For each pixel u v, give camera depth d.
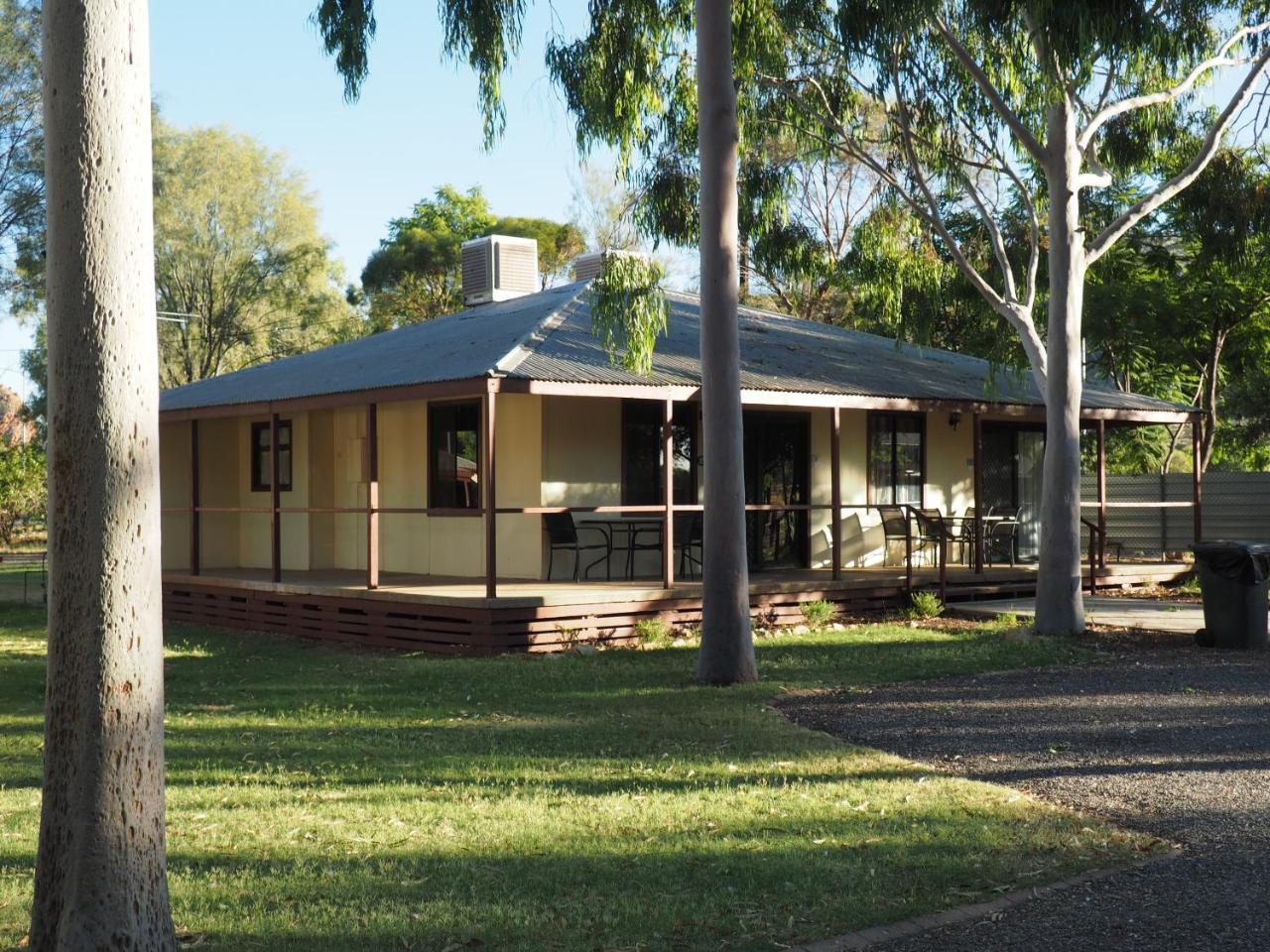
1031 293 15.89
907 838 6.21
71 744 4.22
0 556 30.22
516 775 7.77
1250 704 10.01
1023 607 17.27
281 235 53.69
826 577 17.69
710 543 11.66
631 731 9.23
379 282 53.00
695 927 4.96
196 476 18.73
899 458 20.39
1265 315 27.42
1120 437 33.19
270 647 15.48
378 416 19.36
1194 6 15.33
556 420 16.94
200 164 52.88
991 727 9.29
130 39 4.35
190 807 7.04
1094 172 17.20
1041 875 5.59
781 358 18.12
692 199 15.02
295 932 4.90
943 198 18.69
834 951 4.72
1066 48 12.82
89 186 4.27
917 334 17.91
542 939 4.82
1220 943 4.74
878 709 10.08
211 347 52.84
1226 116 15.18
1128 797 7.12
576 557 16.44
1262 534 24.19
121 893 4.18
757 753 8.41
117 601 4.25
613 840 6.24
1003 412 18.53
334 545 20.20
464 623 14.24
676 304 20.95
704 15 11.73
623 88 13.37
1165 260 24.06
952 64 16.12
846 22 14.52
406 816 6.75
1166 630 14.83
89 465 4.25
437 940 4.82
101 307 4.28
